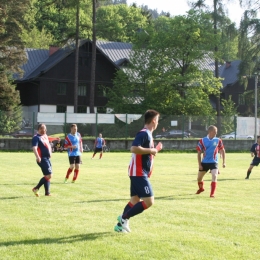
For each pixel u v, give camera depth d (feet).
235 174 77.66
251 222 33.53
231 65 261.65
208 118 159.53
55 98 217.15
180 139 155.84
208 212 37.58
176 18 180.75
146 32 192.75
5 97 171.42
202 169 48.91
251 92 176.86
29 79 216.13
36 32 285.23
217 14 176.45
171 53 184.55
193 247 26.09
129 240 27.48
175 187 56.13
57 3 173.78
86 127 150.20
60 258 23.67
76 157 60.13
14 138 142.61
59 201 42.86
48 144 46.96
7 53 173.88
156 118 29.14
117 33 187.83
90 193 48.98
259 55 167.53
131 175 29.14
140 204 29.01
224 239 28.14
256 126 158.92
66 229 30.27
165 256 24.16
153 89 185.57
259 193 51.21
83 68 221.46
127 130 153.38
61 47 181.88
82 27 178.09
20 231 29.63
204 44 182.29
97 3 177.17
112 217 34.78
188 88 183.73
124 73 192.54
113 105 190.08
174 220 33.91
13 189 51.75
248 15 165.89
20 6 172.45
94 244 26.48
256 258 24.17
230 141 160.56
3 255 24.17
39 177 65.92
